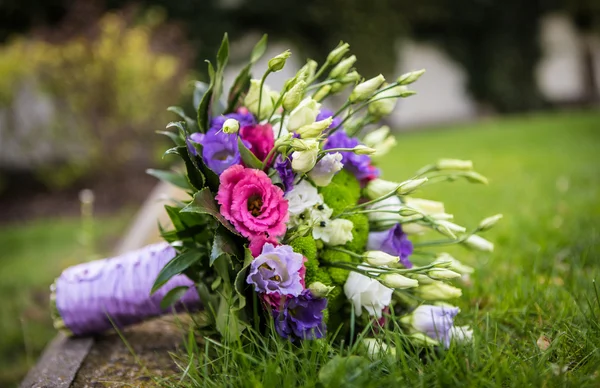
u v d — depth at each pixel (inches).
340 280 58.3
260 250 54.1
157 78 263.9
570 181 186.7
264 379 48.9
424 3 588.7
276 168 57.4
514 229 118.3
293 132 56.7
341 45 65.1
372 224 63.2
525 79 672.4
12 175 295.1
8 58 255.4
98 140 259.6
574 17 697.0
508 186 187.6
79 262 162.1
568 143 319.0
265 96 62.5
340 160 57.4
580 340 57.1
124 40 259.9
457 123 604.7
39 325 126.9
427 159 292.0
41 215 252.2
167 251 70.1
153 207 149.9
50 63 249.0
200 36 494.3
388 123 627.5
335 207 60.0
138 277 69.9
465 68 663.1
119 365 64.8
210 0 495.2
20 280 157.4
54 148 267.1
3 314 132.4
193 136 58.1
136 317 71.6
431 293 59.1
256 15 522.3
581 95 767.7
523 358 54.2
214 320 61.2
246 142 57.4
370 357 53.3
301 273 54.7
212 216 57.0
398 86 62.9
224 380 51.6
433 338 57.4
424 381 47.8
